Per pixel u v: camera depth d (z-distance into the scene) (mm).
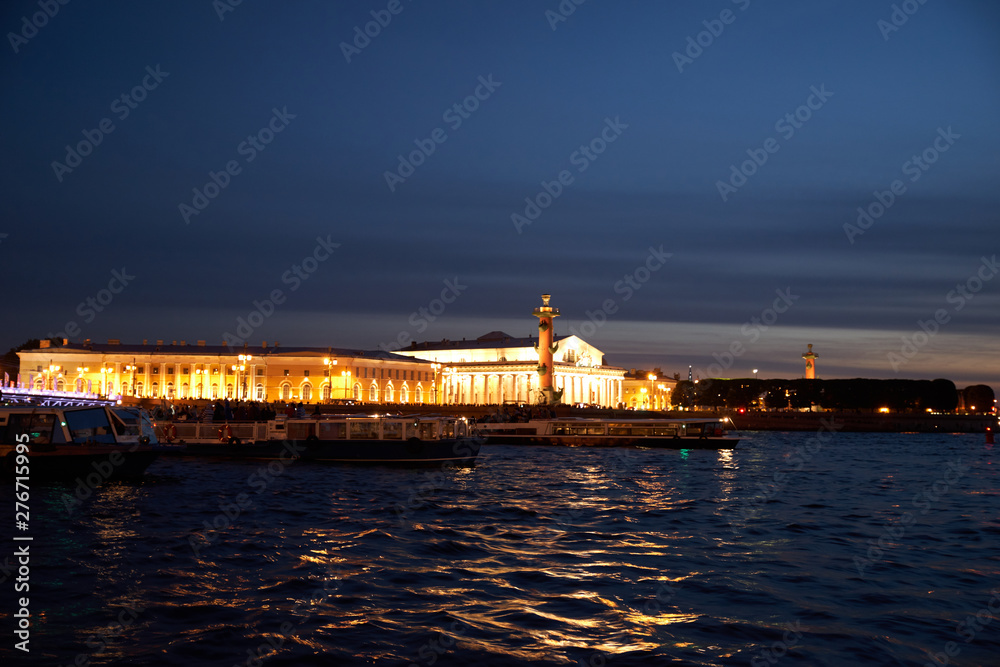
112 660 18438
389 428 63719
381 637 20172
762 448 106375
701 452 92750
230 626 20766
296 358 188750
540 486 52438
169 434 66750
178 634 20141
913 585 25953
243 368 173250
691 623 21719
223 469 59062
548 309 169750
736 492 50938
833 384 197625
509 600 23562
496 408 156375
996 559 30016
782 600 24016
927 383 196250
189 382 189500
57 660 18391
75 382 188125
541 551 30438
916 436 170625
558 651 19516
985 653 19875
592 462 74625
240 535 32406
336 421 64250
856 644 20328
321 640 19906
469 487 50938
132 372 188250
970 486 56719
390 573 26422
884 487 55438
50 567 26297
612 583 25625
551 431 101250
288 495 44812
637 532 34875
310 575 25938
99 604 22375
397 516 38125
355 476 55719
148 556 28219
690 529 35906
